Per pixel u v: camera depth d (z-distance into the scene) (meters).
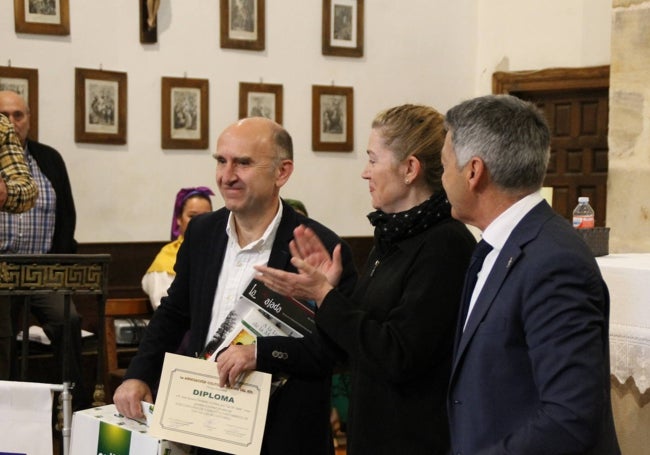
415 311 1.90
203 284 2.36
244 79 6.09
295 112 6.29
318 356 2.16
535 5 6.68
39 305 4.41
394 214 2.07
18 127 4.55
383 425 1.98
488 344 1.65
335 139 6.44
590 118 6.57
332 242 2.34
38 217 4.58
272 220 2.34
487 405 1.64
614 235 5.05
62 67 5.46
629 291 2.49
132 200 5.73
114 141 5.63
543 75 6.63
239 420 2.12
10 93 4.58
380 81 6.63
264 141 2.28
